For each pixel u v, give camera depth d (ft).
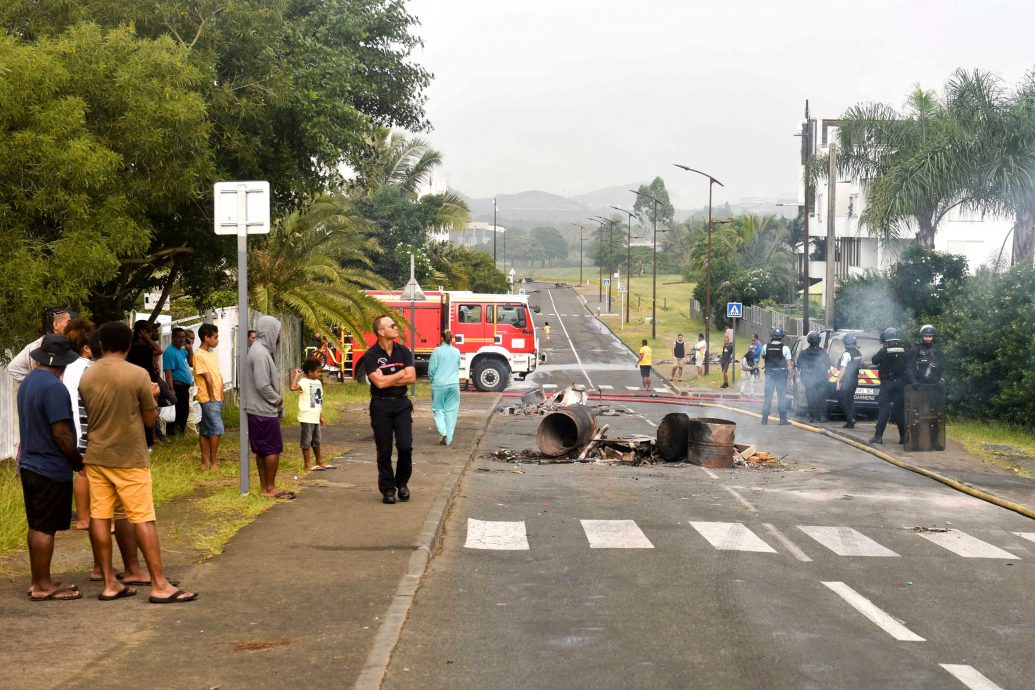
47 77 38.19
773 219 340.59
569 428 60.34
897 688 19.43
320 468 48.26
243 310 38.81
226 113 53.06
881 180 116.98
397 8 80.64
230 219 38.40
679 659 20.98
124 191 44.55
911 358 63.16
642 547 33.14
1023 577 30.04
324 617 23.22
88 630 21.74
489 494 44.45
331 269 113.29
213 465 45.83
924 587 28.43
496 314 118.42
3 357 40.70
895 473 54.54
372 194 182.50
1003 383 80.28
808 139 128.06
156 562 24.20
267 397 39.04
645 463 56.80
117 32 43.47
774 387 80.38
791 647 22.00
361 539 31.83
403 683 19.17
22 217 38.60
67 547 29.48
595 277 635.66
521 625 23.43
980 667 20.97
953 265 108.06
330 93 62.49
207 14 52.37
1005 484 49.78
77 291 40.01
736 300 253.03
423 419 77.92
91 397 23.80
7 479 38.11
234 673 19.22
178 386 55.93
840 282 129.90
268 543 31.07
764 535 35.94
